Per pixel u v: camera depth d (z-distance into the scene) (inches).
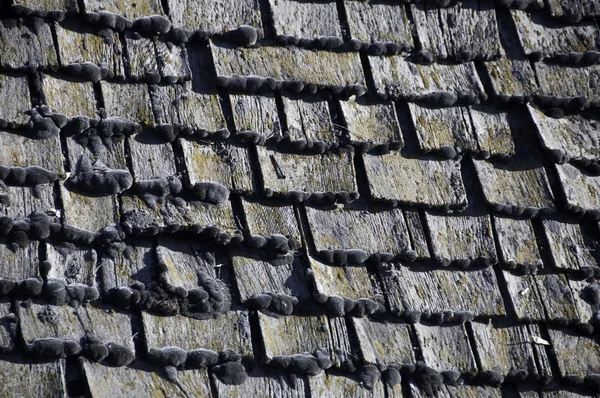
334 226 187.6
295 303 178.2
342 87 195.5
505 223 201.5
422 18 208.8
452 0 212.2
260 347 172.7
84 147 176.4
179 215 176.7
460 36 210.7
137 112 181.3
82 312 164.6
